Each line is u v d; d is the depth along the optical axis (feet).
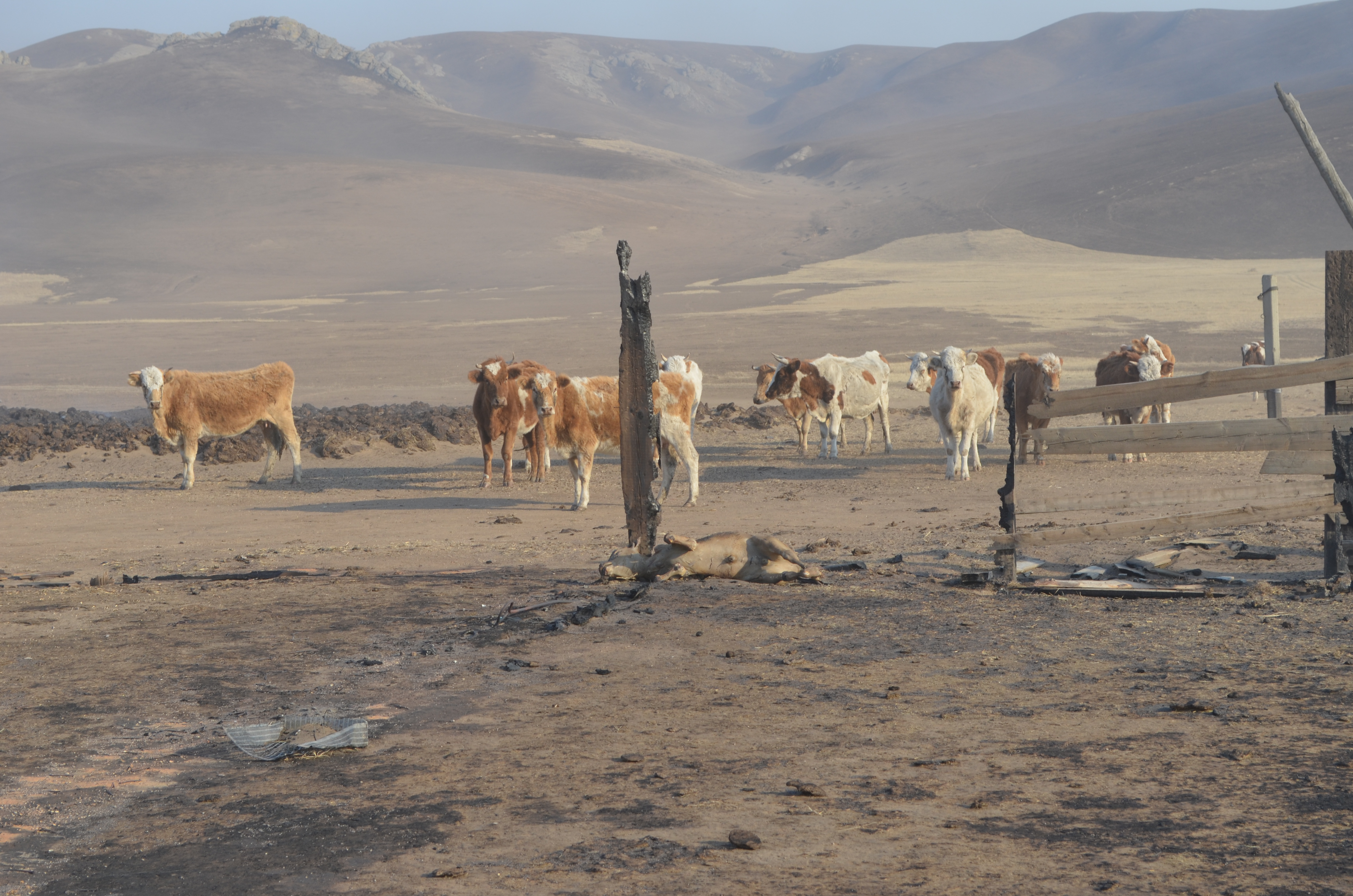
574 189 622.54
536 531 49.73
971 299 259.60
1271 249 404.16
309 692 22.68
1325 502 30.17
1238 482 54.65
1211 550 36.76
